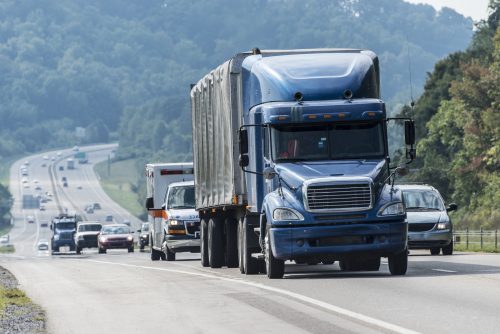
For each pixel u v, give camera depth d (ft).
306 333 72.43
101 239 401.49
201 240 182.39
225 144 152.46
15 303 113.19
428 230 195.31
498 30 479.82
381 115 130.21
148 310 95.55
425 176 540.93
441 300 92.32
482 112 480.23
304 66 134.82
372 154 129.70
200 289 116.88
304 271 146.92
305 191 126.11
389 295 98.37
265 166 131.64
